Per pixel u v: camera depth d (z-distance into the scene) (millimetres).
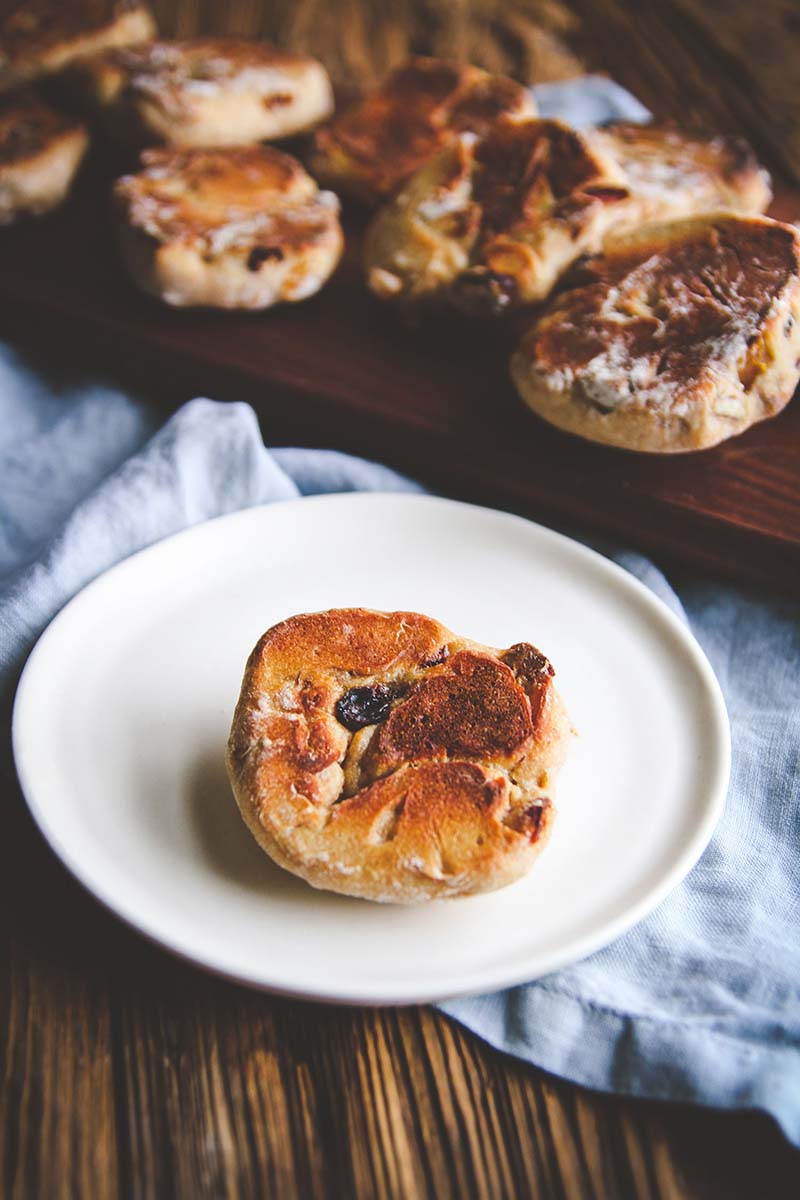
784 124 802
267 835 461
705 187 675
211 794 492
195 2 893
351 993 439
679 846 480
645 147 705
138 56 749
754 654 565
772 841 508
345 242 706
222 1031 461
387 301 648
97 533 559
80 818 480
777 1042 454
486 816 460
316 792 467
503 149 655
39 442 624
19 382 658
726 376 570
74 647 523
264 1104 450
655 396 568
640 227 619
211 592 548
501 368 635
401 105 739
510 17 886
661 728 514
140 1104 449
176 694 519
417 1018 465
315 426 625
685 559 583
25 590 539
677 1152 446
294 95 748
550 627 543
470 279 628
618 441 577
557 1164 443
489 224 640
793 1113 440
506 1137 447
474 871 453
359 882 455
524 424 606
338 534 567
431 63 759
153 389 654
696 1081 446
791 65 857
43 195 704
